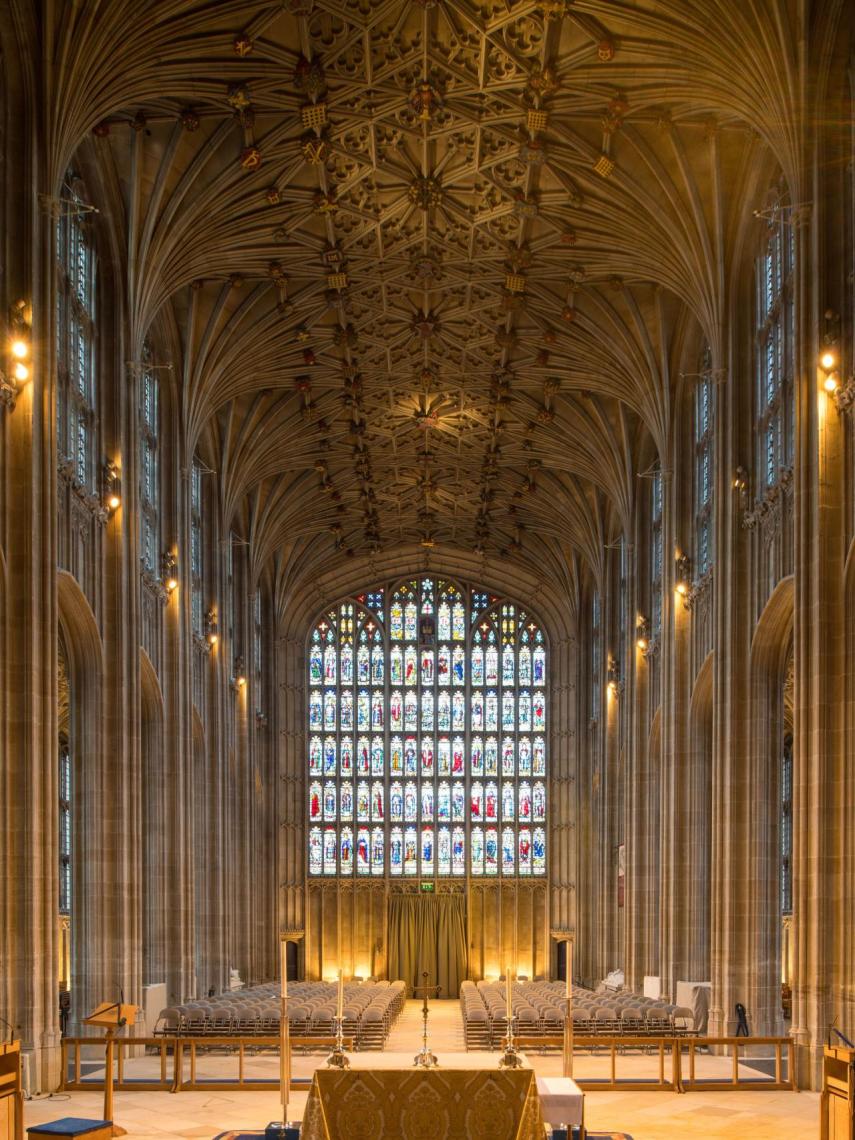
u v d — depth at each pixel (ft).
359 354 140.05
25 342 76.28
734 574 100.48
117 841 97.04
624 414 149.28
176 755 122.11
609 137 99.19
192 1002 111.14
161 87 89.51
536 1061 89.61
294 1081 71.41
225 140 100.53
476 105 98.94
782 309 93.86
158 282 107.04
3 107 78.95
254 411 150.61
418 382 147.54
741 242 102.27
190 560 127.34
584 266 117.80
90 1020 58.80
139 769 101.24
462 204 112.57
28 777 73.72
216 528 151.74
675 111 95.71
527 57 92.53
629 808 147.95
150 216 102.32
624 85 93.30
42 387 77.82
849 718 74.02
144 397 119.55
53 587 77.05
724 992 96.02
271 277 119.55
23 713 74.13
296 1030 98.53
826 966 72.64
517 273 119.96
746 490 100.48
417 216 114.73
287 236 114.21
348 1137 41.70
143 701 121.60
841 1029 71.10
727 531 101.96
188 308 124.36
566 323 129.80
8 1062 50.44
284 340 133.18
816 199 79.05
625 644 155.94
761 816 97.30
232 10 85.61
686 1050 97.25
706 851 121.08
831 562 75.97
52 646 76.89
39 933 72.95
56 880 75.15
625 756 152.25
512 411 154.40
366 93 97.30
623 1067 85.25
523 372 143.23
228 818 153.07
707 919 120.47
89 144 96.53
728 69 84.74
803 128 79.87
